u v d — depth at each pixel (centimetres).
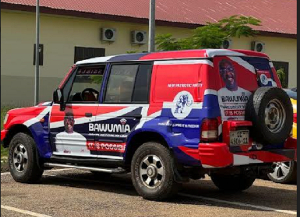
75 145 936
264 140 812
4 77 2353
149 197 831
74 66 966
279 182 1016
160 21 2648
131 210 771
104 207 790
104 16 2517
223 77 802
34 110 1007
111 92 898
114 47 2659
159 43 1648
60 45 2500
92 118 909
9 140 1063
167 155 809
